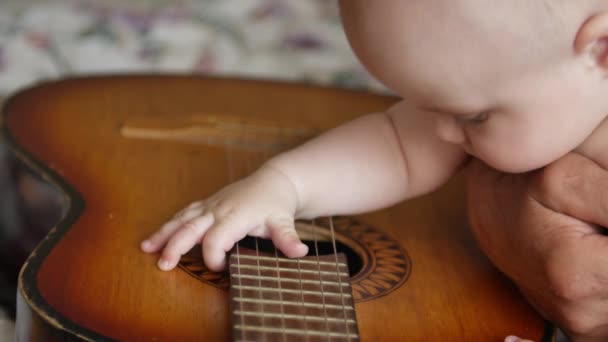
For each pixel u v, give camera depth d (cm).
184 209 81
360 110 103
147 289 75
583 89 72
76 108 98
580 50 70
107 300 74
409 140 84
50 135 93
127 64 122
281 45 131
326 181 82
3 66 119
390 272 80
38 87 102
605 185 73
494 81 71
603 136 75
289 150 89
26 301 73
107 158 90
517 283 79
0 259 105
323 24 136
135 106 100
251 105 102
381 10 70
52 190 87
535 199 76
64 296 74
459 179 93
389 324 75
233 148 94
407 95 73
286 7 139
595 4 70
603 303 74
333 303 74
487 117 73
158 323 72
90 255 77
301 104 104
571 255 73
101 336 71
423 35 70
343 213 84
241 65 126
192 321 73
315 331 71
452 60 70
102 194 85
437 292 78
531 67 71
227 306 74
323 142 84
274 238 78
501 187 78
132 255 78
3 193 100
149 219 82
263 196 80
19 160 90
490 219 79
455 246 84
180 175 89
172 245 77
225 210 79
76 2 133
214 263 77
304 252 77
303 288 75
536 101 71
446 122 75
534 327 76
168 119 97
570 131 73
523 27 70
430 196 90
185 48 127
